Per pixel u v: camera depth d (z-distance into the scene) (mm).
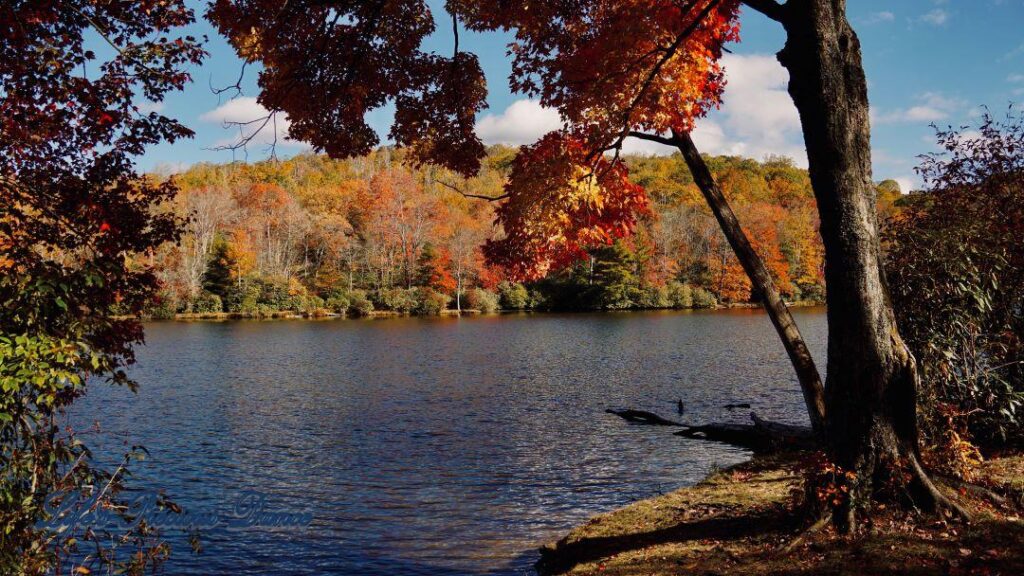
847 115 5523
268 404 18328
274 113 7703
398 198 73375
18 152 7008
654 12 7344
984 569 4566
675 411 16906
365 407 17797
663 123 8086
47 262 5477
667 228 77000
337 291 67875
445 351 31984
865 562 4895
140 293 7652
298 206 73562
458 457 12477
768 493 7613
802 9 5605
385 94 9594
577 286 69938
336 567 7492
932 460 6215
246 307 61219
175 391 20625
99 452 13102
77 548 7750
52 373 4758
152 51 6711
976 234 8141
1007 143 9234
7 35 6133
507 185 8656
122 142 7418
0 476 4828
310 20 8602
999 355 8211
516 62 9070
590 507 9406
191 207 61812
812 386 9367
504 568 7223
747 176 108000
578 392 19906
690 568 5520
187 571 7445
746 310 68188
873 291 5504
